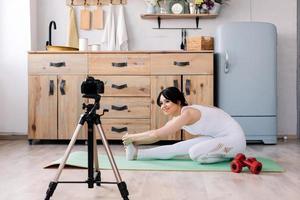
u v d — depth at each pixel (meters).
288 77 4.78
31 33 4.66
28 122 4.27
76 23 4.82
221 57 4.28
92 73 4.24
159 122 4.21
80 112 4.25
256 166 2.61
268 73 4.30
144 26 4.81
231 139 2.97
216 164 2.96
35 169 2.77
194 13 4.63
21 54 4.65
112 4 4.79
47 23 4.82
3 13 4.64
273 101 4.31
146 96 4.23
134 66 4.22
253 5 4.79
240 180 2.44
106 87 4.23
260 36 4.29
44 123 4.27
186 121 2.93
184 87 4.21
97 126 2.04
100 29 4.82
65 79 4.26
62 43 4.82
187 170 2.74
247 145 4.24
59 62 4.25
